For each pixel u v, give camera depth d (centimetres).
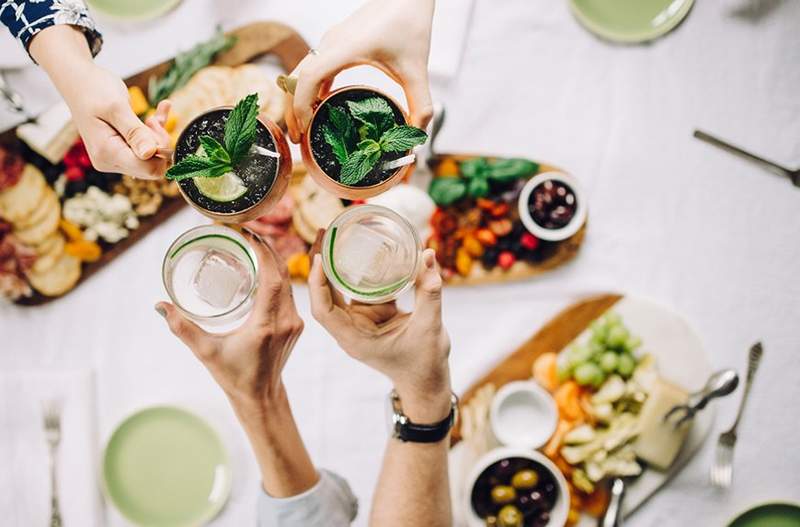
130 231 139
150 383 142
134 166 103
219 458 140
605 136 147
